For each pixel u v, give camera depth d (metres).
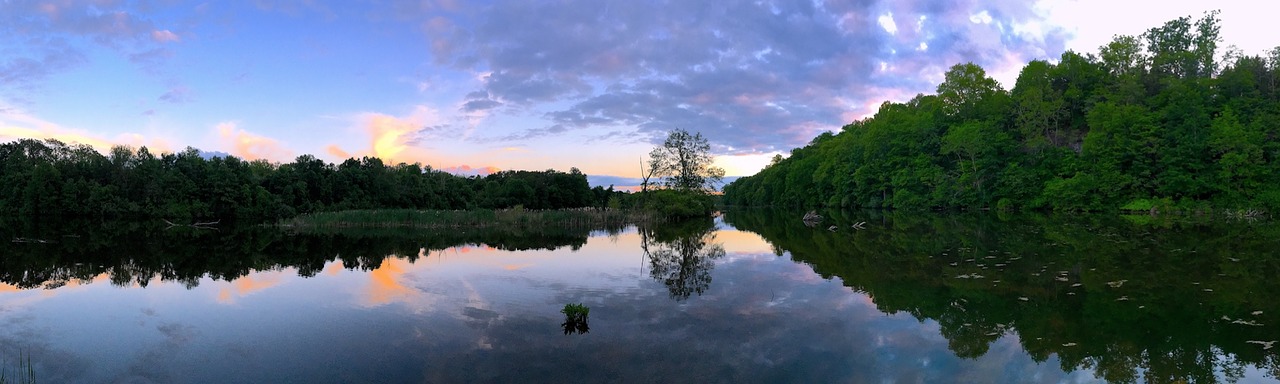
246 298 11.82
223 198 54.84
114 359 7.72
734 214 64.94
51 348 8.27
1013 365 7.02
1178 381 6.46
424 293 12.09
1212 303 10.32
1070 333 8.45
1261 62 57.81
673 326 8.95
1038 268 14.78
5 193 59.56
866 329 8.72
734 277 13.95
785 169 93.88
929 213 53.88
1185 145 45.47
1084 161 50.41
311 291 12.58
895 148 63.81
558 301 11.04
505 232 33.31
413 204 78.44
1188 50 67.38
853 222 39.38
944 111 65.75
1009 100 62.88
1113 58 67.12
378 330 8.95
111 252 22.83
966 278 13.37
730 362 7.15
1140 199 46.56
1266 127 45.56
